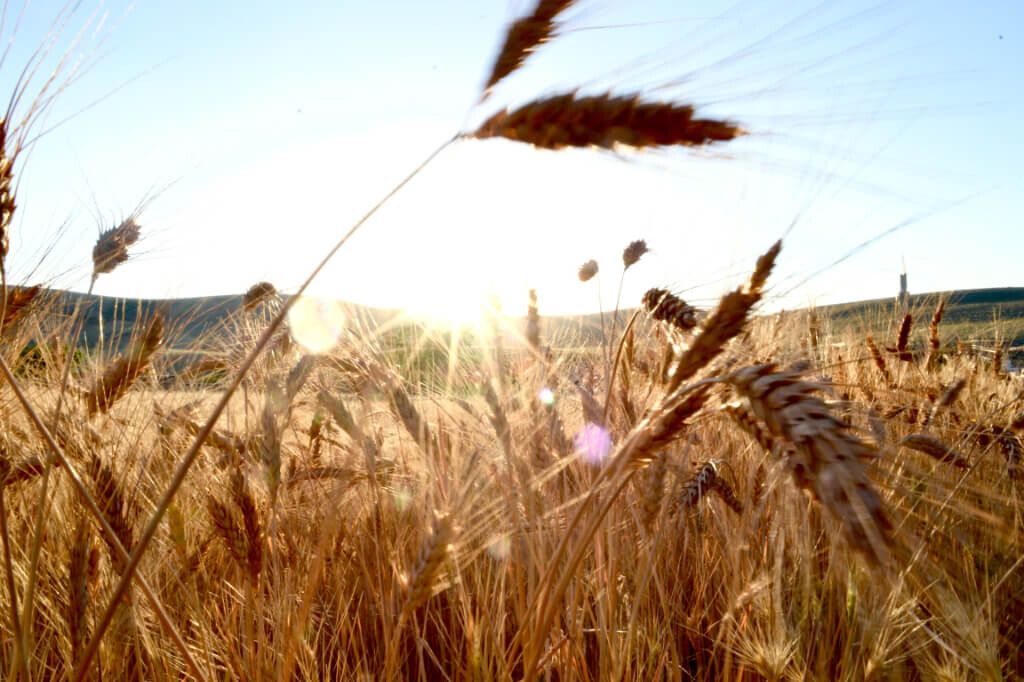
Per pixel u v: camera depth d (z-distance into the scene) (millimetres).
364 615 3422
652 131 1408
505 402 2943
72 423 2686
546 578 2016
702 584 3592
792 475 1428
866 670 2475
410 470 3148
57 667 2736
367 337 2863
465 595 2648
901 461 1374
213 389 3656
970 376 4980
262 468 2576
